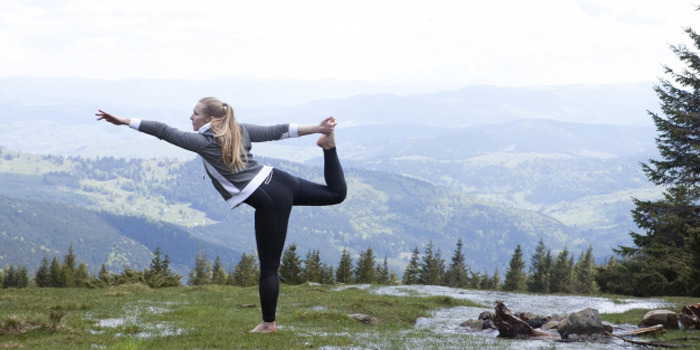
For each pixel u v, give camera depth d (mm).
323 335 10219
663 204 38406
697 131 37438
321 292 26234
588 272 117562
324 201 7637
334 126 7285
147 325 12102
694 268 28422
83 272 142000
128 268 46500
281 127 7379
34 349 8773
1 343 9227
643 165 39875
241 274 118688
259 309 17875
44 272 136500
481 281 141625
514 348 8977
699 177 37938
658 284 32938
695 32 38031
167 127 6996
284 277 85250
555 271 125312
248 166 7289
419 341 9891
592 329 9945
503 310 10789
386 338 10188
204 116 7125
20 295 22141
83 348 8859
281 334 9289
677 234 37812
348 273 117938
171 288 29359
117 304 17750
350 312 17328
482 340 10188
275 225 7590
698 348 8719
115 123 6953
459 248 140125
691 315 11367
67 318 12391
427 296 24516
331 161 7496
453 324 15336
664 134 39094
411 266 135250
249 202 7457
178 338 9602
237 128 7176
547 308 21375
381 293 27188
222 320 13352
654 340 9656
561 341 9875
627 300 22734
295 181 7594
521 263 133625
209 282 143875
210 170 7215
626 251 38875
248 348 8312
